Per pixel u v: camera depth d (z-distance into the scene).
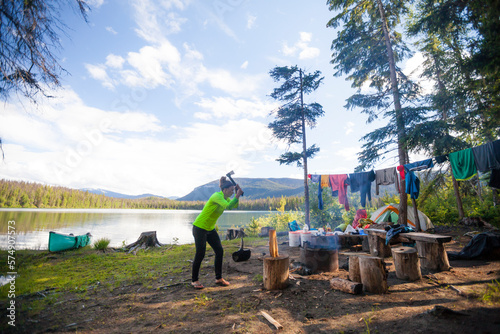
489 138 9.59
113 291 3.81
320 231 5.98
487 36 6.88
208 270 5.00
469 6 7.37
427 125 8.68
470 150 5.58
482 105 8.22
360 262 3.42
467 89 8.31
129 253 8.52
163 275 4.75
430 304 2.75
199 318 2.64
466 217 9.56
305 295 3.24
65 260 7.39
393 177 7.27
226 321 2.55
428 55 12.09
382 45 11.11
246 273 4.54
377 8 11.21
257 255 6.43
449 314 2.37
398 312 2.59
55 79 3.52
